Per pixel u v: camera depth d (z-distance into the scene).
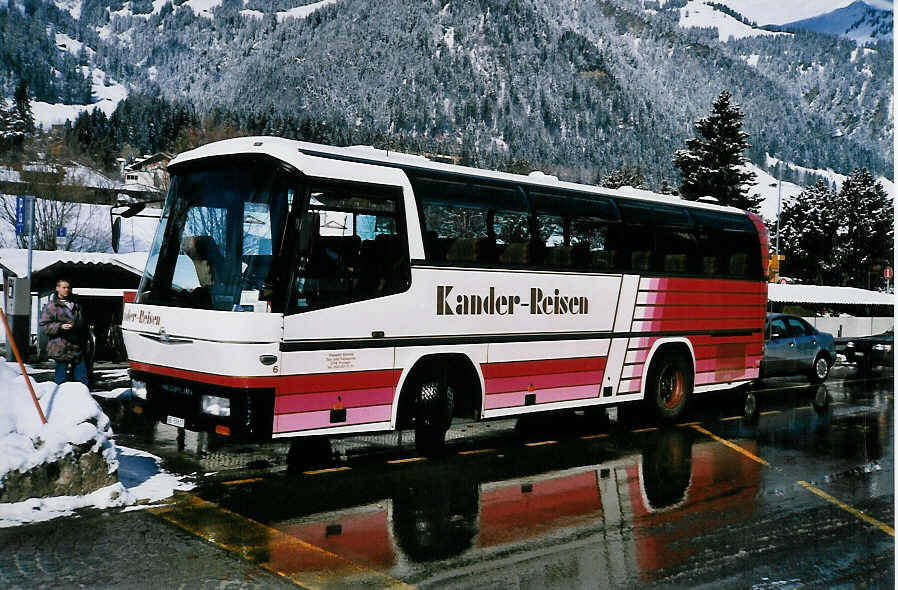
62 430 7.23
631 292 12.15
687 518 7.33
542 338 10.82
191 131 120.56
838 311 51.19
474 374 10.02
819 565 6.13
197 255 8.47
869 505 7.93
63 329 11.30
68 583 5.33
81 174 68.38
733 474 9.19
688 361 13.20
